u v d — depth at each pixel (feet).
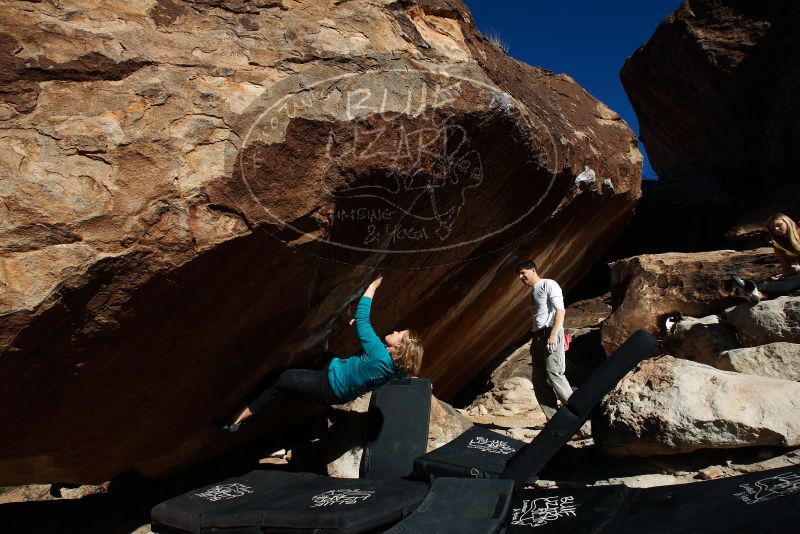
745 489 8.69
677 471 13.02
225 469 15.93
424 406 13.42
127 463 12.60
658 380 13.70
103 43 9.18
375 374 11.99
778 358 16.39
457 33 13.34
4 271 8.11
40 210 8.22
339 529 8.89
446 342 19.84
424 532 8.47
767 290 18.79
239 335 11.33
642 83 42.22
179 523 9.91
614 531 8.49
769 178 34.55
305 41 10.62
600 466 14.06
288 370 12.94
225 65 9.81
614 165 20.27
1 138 8.27
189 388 11.64
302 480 11.25
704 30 36.86
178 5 10.11
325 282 11.86
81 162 8.56
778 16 34.37
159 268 9.00
